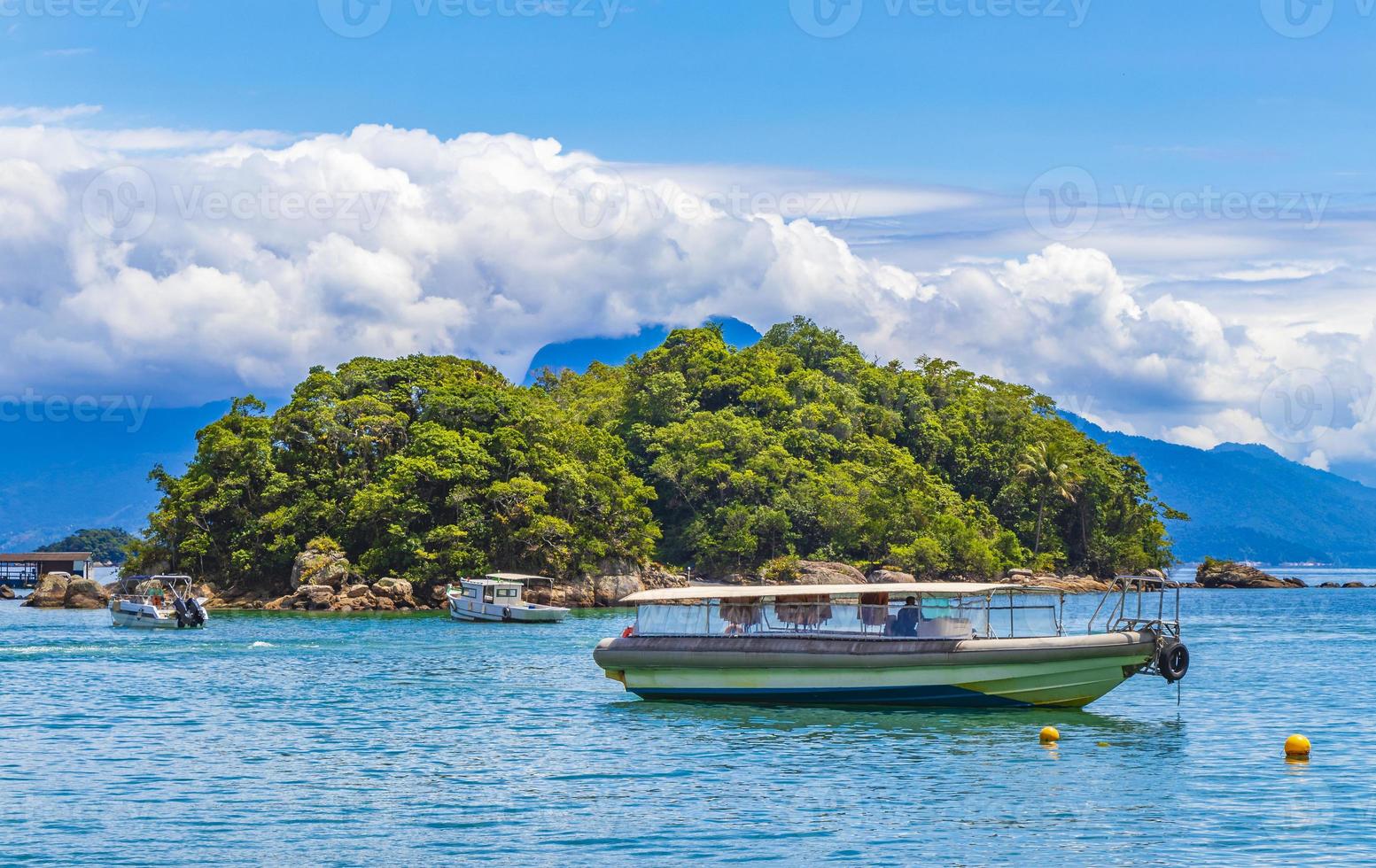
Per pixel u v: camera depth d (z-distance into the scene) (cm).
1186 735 3694
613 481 12912
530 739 3691
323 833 2598
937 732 3716
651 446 15500
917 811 2758
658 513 15488
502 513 12156
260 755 3462
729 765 3256
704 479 15275
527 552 12012
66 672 5591
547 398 15600
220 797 2923
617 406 17250
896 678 3969
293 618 9969
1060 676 3919
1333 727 3850
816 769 3203
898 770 3186
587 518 12638
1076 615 10175
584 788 3000
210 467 12438
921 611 4038
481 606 9581
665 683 4353
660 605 4403
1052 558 16912
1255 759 3319
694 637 4284
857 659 3994
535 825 2664
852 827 2627
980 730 3756
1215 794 2905
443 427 12719
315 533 12062
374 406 12850
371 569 11700
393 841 2538
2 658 6294
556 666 5900
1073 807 2788
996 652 3888
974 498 17388
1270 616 10675
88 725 4000
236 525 12344
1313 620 9906
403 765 3294
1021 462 17775
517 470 12569
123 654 6556
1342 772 3144
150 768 3278
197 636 7900
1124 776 3105
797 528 15238
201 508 12106
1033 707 4022
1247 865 2356
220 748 3578
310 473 12481
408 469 11938
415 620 9731
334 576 11369
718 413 16450
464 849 2483
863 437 17275
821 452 16612
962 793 2931
